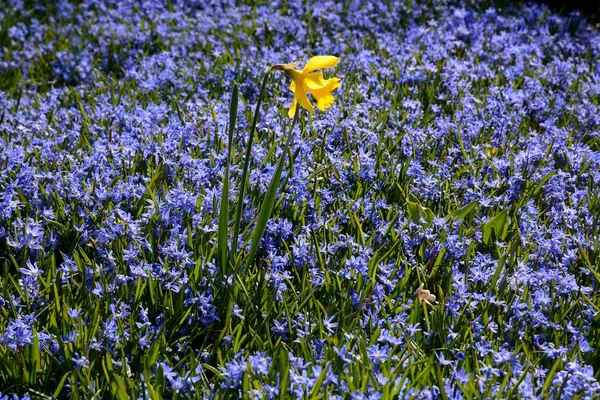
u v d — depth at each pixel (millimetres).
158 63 5586
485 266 3010
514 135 4113
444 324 2672
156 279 2848
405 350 2584
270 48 5785
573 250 3062
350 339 2578
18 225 3129
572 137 4293
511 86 4922
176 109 4555
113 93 4992
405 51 5598
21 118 4562
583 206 3502
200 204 3277
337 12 6625
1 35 6887
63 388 2473
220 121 4145
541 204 3539
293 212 3355
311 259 3023
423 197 3523
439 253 3023
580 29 6262
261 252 3131
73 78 5711
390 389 2309
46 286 2814
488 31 6055
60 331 2631
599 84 4969
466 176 3715
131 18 6801
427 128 4070
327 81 2625
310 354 2535
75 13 7402
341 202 3471
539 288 2863
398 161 3805
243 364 2352
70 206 3342
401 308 2777
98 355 2539
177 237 3094
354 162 3650
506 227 3160
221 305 2797
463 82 4855
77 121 4512
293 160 3525
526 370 2346
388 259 3064
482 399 2295
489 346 2559
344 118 4305
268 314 2701
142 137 4039
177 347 2707
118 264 2988
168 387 2438
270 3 6859
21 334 2479
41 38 6664
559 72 5199
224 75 5137
